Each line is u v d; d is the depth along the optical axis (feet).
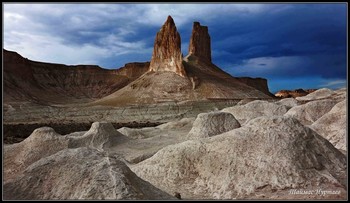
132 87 342.03
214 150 48.11
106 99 326.24
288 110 115.85
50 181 31.78
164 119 247.70
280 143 45.21
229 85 360.69
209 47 484.74
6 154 69.77
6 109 263.08
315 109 98.89
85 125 194.29
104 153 35.94
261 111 126.11
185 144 51.55
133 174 33.24
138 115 257.14
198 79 341.62
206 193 42.60
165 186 46.19
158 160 51.01
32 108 272.72
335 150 46.83
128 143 85.51
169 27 374.84
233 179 42.93
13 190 31.04
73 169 32.35
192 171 47.29
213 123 75.46
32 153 69.67
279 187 40.01
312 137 47.06
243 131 49.47
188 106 275.39
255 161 44.01
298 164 42.29
